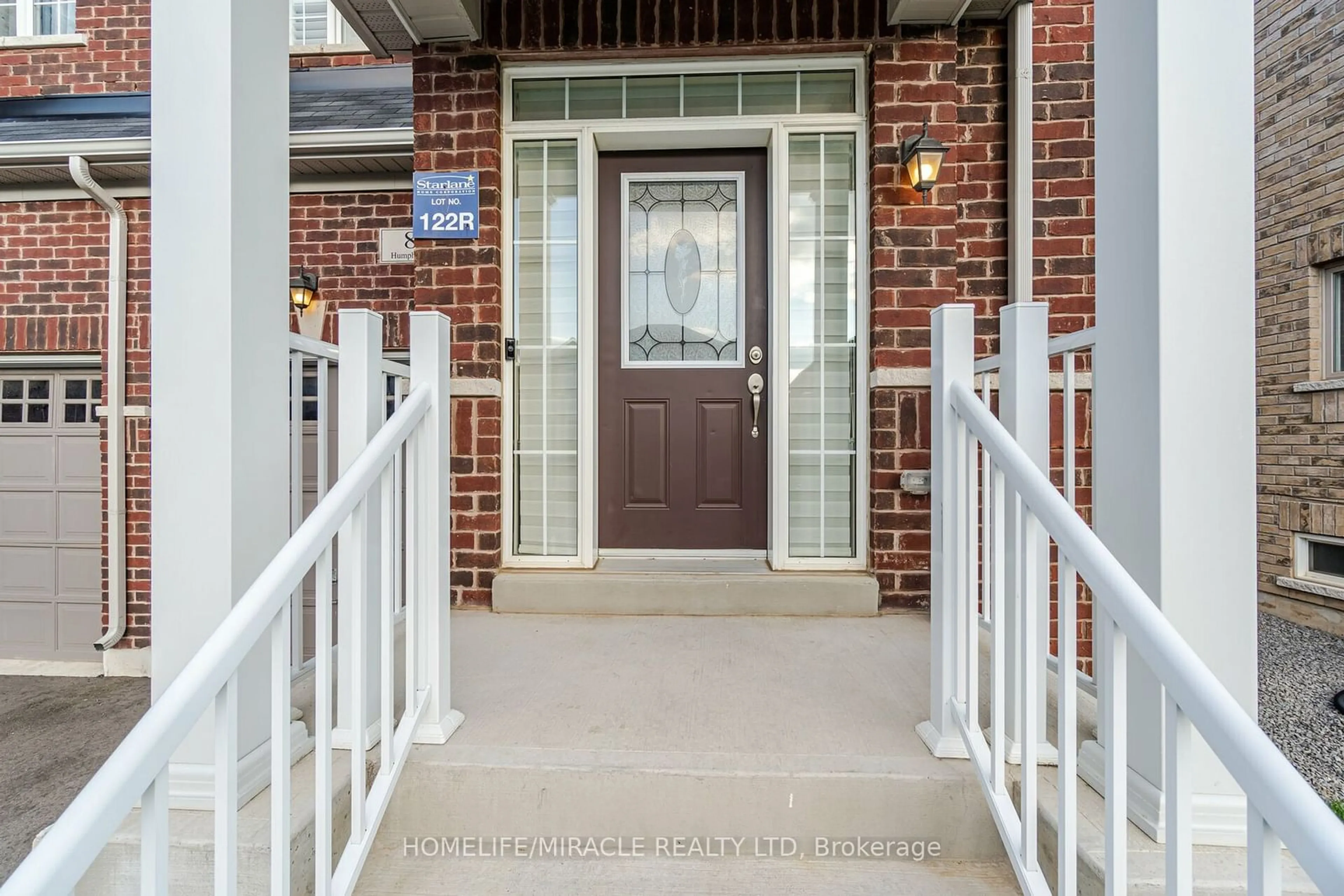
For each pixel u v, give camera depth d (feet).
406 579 6.26
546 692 6.46
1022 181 10.03
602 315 10.52
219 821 3.33
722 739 5.47
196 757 4.33
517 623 8.87
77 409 16.35
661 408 10.48
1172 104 4.03
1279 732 10.32
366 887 4.67
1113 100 4.50
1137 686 4.23
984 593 7.55
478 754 5.17
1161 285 4.03
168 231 4.40
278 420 4.88
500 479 9.80
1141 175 4.20
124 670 15.33
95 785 2.70
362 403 5.08
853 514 9.94
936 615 5.42
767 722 5.78
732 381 10.44
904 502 9.36
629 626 8.70
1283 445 15.47
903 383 9.32
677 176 10.47
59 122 15.92
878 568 9.35
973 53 10.38
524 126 10.00
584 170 9.95
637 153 10.52
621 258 10.49
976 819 4.87
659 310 10.55
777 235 9.85
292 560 3.75
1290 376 15.25
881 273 9.39
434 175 9.68
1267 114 15.71
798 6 9.38
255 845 4.08
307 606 13.62
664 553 10.43
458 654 7.59
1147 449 4.16
